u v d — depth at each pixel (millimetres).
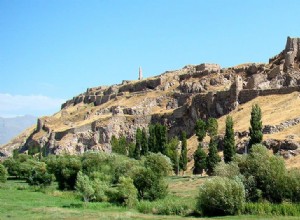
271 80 142000
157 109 199000
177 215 61344
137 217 59125
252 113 87188
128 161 95750
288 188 61562
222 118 136125
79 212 64750
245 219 52125
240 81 142500
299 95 120062
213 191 58719
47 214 62812
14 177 138125
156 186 76438
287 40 150875
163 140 118438
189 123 157000
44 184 103812
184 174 108688
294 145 86438
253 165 65562
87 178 82438
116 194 78000
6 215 61562
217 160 91938
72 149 190250
